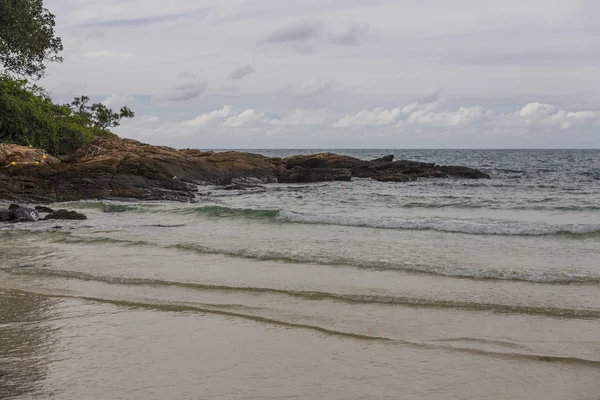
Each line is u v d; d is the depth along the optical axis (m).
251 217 19.92
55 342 6.69
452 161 94.12
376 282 9.59
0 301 8.62
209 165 39.06
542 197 28.89
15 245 14.27
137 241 14.48
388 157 54.66
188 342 6.69
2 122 35.75
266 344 6.61
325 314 7.79
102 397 5.14
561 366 5.83
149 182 30.97
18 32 35.41
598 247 13.09
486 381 5.49
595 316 7.47
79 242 14.60
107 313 7.92
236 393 5.24
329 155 50.53
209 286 9.38
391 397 5.14
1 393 5.22
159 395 5.19
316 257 11.74
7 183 26.73
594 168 64.75
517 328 7.05
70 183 29.11
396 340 6.68
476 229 15.94
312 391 5.28
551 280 9.45
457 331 6.98
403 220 17.73
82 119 49.41
